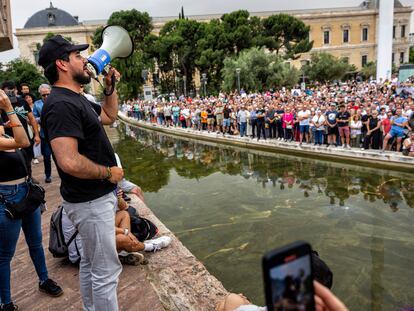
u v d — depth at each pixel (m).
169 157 13.91
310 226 6.32
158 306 2.67
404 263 4.90
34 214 2.66
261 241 5.78
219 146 15.82
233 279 4.65
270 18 41.72
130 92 40.12
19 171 2.38
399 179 9.02
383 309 3.93
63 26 59.91
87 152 1.82
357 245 5.51
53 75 1.79
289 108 12.95
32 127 5.09
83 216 1.86
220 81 36.72
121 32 2.33
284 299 0.82
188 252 3.62
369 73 47.12
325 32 58.47
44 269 2.79
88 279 2.20
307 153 11.88
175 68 40.69
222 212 7.27
